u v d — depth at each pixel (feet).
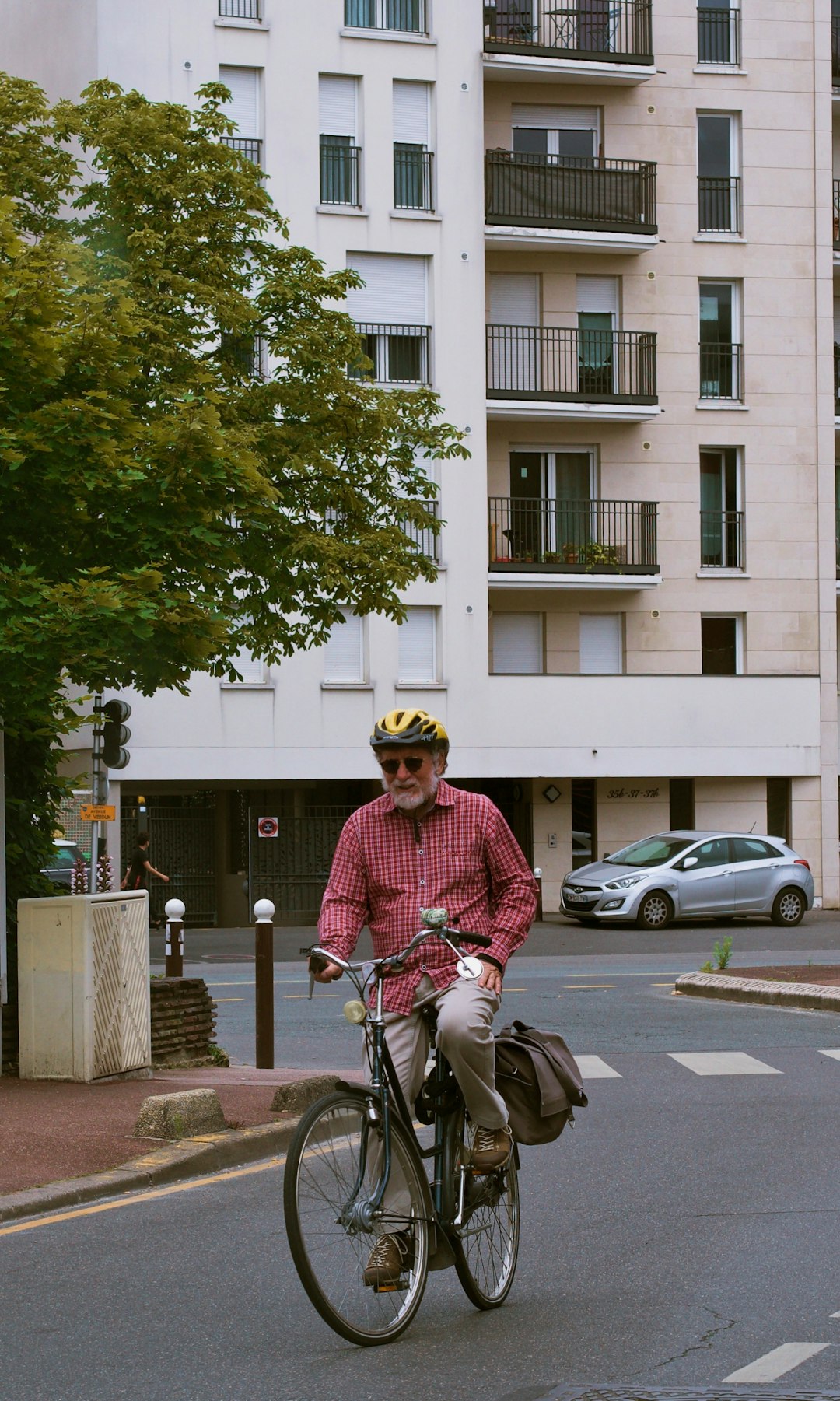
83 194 73.15
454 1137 19.92
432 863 19.81
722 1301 20.77
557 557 125.49
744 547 130.11
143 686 40.73
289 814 118.93
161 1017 42.88
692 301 129.80
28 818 43.50
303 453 72.64
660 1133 34.78
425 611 119.85
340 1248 18.45
